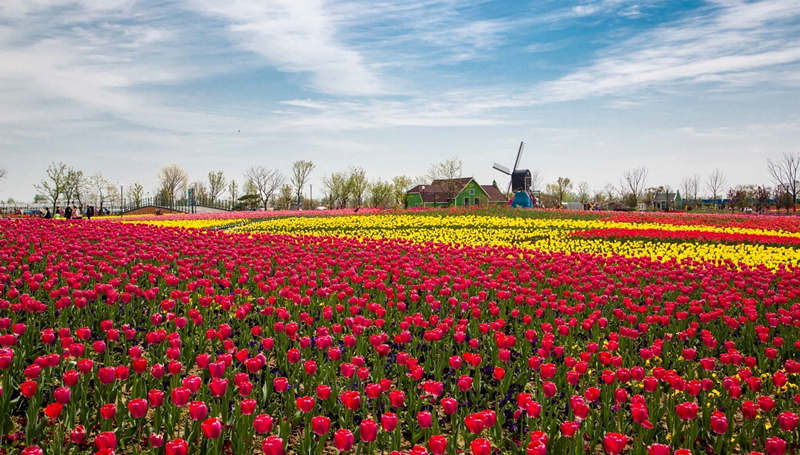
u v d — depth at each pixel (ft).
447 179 295.48
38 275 31.45
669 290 37.22
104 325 22.99
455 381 21.61
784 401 21.17
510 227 104.53
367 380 22.03
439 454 14.06
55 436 16.63
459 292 35.45
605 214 132.87
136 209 262.26
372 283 34.14
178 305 31.24
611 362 21.65
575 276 41.78
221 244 53.42
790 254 63.16
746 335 28.43
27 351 22.65
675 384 18.84
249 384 16.96
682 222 112.37
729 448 17.66
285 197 337.93
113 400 18.51
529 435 16.87
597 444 18.57
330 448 18.04
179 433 18.16
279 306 32.55
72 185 260.62
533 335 25.21
